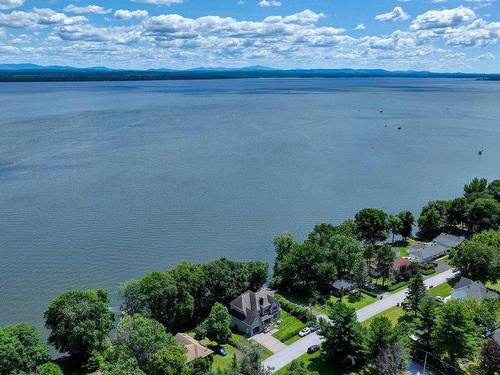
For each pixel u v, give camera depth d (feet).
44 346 227.61
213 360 246.47
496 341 237.45
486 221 418.51
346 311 244.01
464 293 298.56
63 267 363.15
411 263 352.69
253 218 471.62
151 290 269.23
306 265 325.21
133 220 458.09
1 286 333.83
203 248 402.93
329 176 627.05
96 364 236.84
